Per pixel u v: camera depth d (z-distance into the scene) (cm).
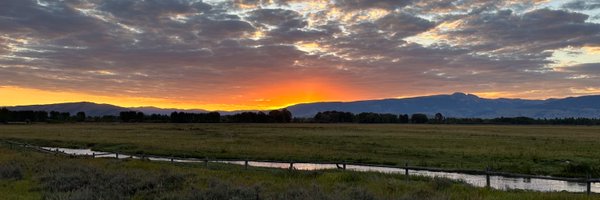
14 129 11938
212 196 1388
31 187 1669
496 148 5331
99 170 2089
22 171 2119
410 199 1437
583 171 3247
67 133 9456
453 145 5872
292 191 1495
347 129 12888
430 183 2016
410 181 2155
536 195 1742
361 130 11975
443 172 3188
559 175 3161
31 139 7162
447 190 1803
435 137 7975
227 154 4644
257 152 4816
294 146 5725
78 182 1714
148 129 12312
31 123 19975
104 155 4566
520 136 8619
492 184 2641
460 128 15000
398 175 2452
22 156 3284
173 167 2741
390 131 11225
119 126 15512
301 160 4097
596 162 3828
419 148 5353
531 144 6081
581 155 4431
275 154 4606
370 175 2320
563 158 4116
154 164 2905
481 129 13938
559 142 6562
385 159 4106
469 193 1764
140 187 1627
